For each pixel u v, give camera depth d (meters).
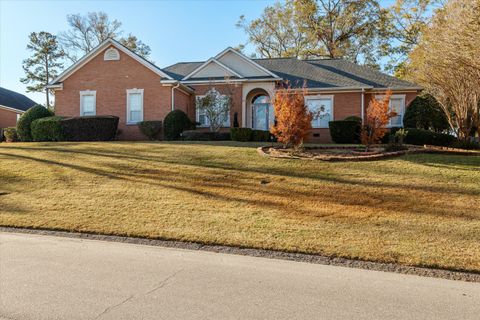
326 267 5.40
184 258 5.77
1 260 5.59
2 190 10.16
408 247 6.05
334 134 20.31
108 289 4.52
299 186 9.90
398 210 8.03
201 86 23.28
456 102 16.77
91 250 6.15
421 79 18.91
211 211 8.22
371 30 36.84
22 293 4.39
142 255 5.90
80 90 22.31
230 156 13.34
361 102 22.64
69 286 4.61
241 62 23.23
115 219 7.79
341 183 10.04
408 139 18.86
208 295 4.35
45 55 48.75
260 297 4.31
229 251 6.12
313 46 39.69
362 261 5.61
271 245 6.23
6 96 37.00
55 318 3.79
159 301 4.18
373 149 14.57
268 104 23.38
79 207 8.63
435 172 10.76
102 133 19.78
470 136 18.45
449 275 5.12
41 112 21.05
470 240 6.33
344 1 36.78
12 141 23.11
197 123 22.56
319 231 6.89
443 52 14.71
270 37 41.94
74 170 12.01
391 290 4.57
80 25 45.47
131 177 11.15
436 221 7.32
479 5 13.19
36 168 12.37
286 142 14.00
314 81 23.70
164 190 9.85
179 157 13.43
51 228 7.37
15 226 7.50
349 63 26.39
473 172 10.64
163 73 21.31
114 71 22.02
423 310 4.02
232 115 21.92
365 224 7.25
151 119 21.56
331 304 4.14
